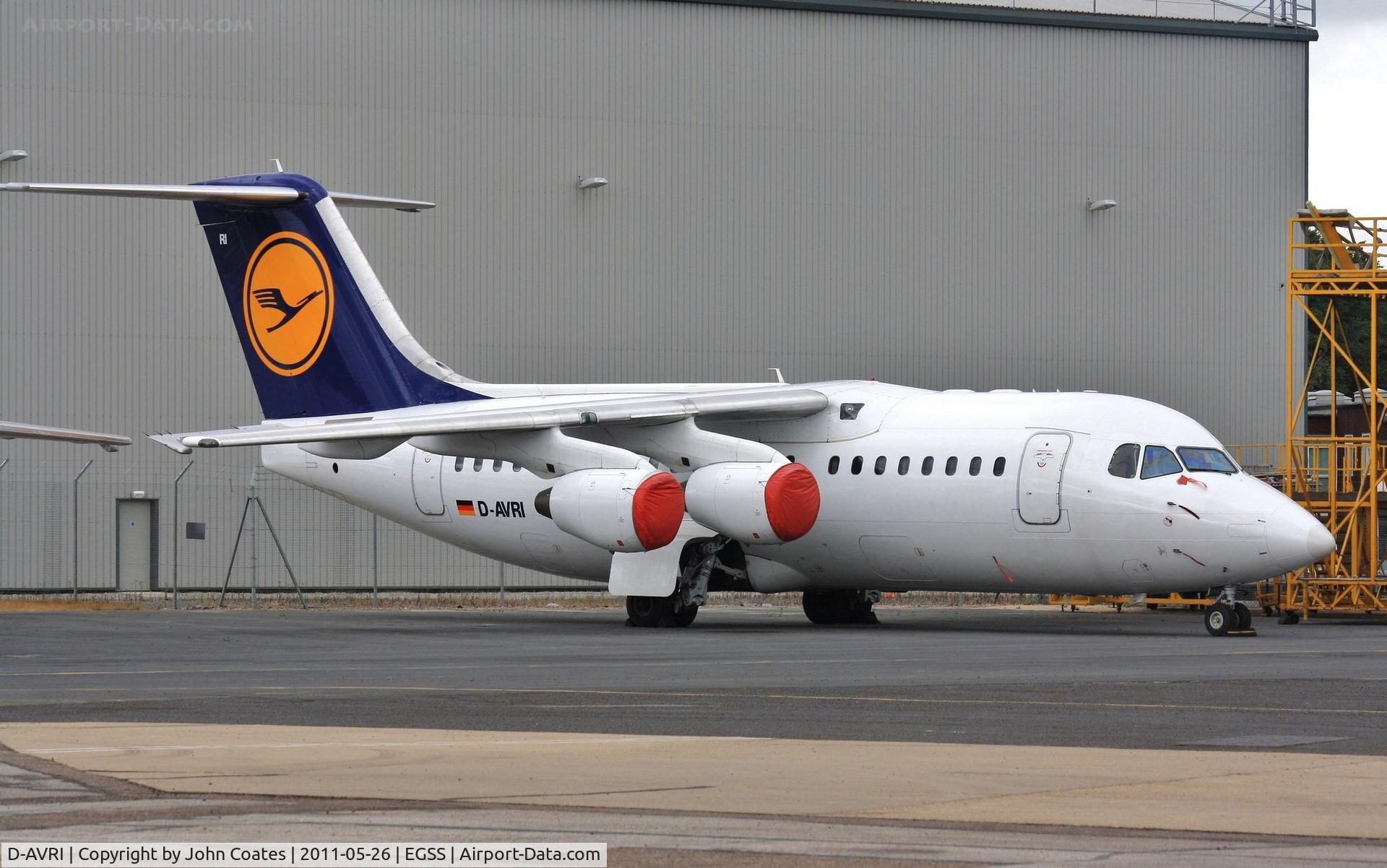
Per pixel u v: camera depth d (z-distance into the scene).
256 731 41.59
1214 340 159.88
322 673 61.03
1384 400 121.00
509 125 146.62
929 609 134.25
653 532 89.69
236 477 143.25
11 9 137.00
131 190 92.00
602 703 48.91
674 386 101.81
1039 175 156.38
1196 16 160.38
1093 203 156.88
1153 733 41.41
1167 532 86.06
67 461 138.88
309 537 144.75
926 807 30.23
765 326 151.38
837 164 152.75
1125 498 86.94
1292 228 116.50
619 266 148.75
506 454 95.44
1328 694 51.62
